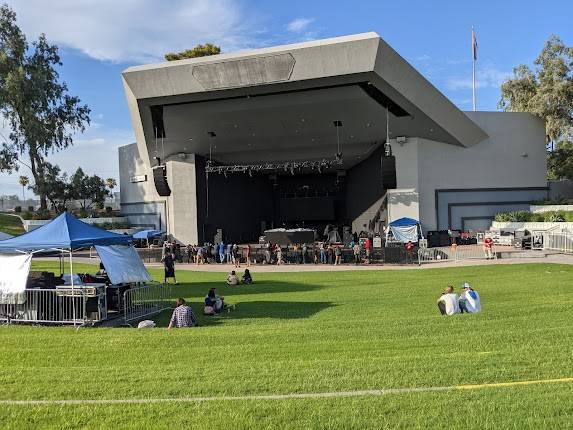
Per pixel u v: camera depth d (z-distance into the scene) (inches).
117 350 338.6
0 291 474.9
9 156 1923.0
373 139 1429.6
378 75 1017.5
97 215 1983.3
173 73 1080.2
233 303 596.7
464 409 206.2
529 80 1700.3
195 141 1465.3
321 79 1037.2
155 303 586.6
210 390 241.1
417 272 888.3
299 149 1551.4
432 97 1159.6
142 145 1533.0
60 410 219.0
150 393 239.0
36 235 501.0
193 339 367.2
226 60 1031.6
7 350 343.6
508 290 610.9
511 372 254.8
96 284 498.9
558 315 423.5
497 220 1393.9
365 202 1702.8
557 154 1823.3
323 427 193.9
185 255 1334.9
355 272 940.0
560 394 219.5
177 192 1598.2
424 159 1396.4
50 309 477.1
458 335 352.2
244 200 1918.1
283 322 458.6
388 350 315.3
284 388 241.1
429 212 1398.9
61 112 2005.4
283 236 1441.9
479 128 1360.7
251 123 1316.4
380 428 191.3
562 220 1269.7
